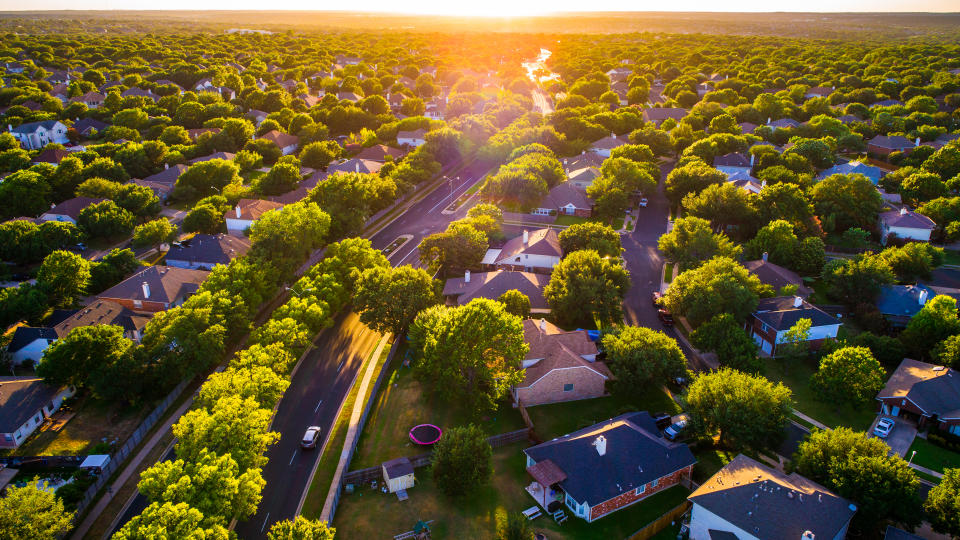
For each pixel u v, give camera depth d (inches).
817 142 6707.7
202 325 3240.7
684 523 2384.4
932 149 6781.5
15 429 2800.2
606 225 5585.6
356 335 3833.7
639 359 3100.4
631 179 5876.0
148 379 3065.9
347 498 2529.5
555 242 4694.9
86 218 5019.7
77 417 3036.4
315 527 2052.2
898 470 2257.6
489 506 2481.5
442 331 3065.9
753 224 5078.7
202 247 4690.0
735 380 2783.0
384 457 2783.0
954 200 5270.7
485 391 3147.1
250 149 7411.4
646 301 4276.6
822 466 2390.5
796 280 4284.0
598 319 3983.8
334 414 3090.6
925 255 4298.7
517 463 2733.8
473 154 7760.8
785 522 2134.6
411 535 2325.3
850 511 2206.0
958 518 2110.0
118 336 3216.0
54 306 3927.2
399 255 5019.7
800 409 3171.8
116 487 2586.1
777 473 2394.2
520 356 2960.1
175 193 6018.7
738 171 6378.0
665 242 4608.8
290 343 3245.6
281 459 2773.1
